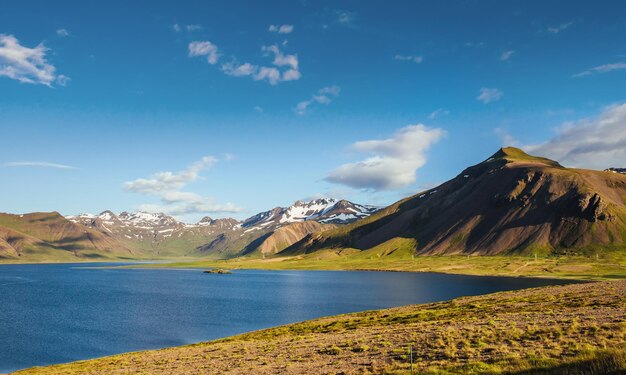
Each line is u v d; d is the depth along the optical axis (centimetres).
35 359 7944
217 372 4406
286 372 4047
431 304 9781
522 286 18475
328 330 7219
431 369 3409
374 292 18112
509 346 3866
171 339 9394
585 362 2934
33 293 19850
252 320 11562
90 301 16350
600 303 6234
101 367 5700
